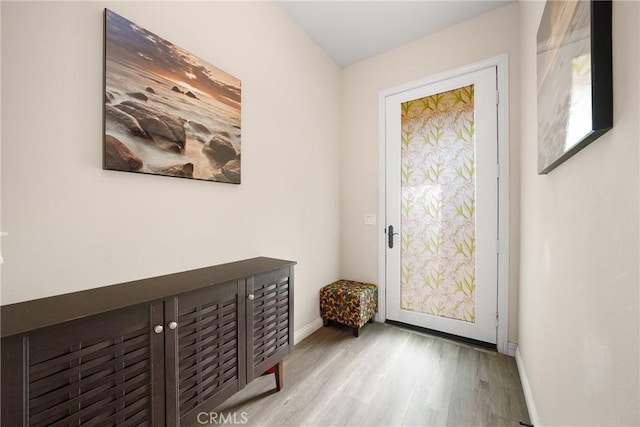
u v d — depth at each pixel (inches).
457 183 93.0
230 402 61.2
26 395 30.0
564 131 34.4
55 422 31.9
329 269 110.0
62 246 42.7
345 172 117.4
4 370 28.6
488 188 86.7
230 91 68.1
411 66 100.7
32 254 40.0
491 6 83.4
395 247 105.0
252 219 75.9
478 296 88.8
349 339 92.7
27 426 30.0
